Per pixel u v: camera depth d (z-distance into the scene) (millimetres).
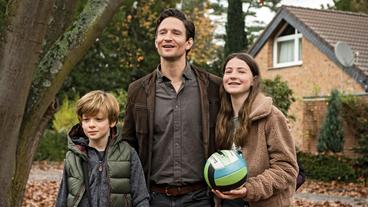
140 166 3822
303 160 17016
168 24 3873
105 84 27312
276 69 23312
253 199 3672
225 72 3953
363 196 13406
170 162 3854
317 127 19203
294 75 22516
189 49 3994
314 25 22234
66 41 3562
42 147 22344
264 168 3777
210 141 3936
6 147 3254
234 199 3852
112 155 3783
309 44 21906
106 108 3777
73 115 23000
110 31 27109
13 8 3154
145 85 3973
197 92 3957
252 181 3672
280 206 3771
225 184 3627
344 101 17578
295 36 22750
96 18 3598
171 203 3865
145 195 3770
